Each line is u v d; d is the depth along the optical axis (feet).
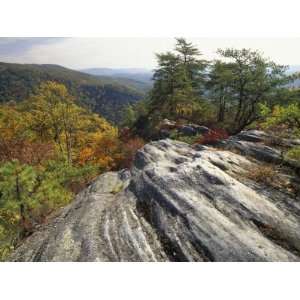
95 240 30.35
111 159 104.78
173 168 40.78
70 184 61.52
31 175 40.45
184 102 121.29
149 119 133.59
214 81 119.65
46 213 42.70
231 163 40.75
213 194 32.63
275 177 35.76
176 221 30.19
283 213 29.01
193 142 74.13
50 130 117.08
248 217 28.68
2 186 38.99
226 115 125.59
